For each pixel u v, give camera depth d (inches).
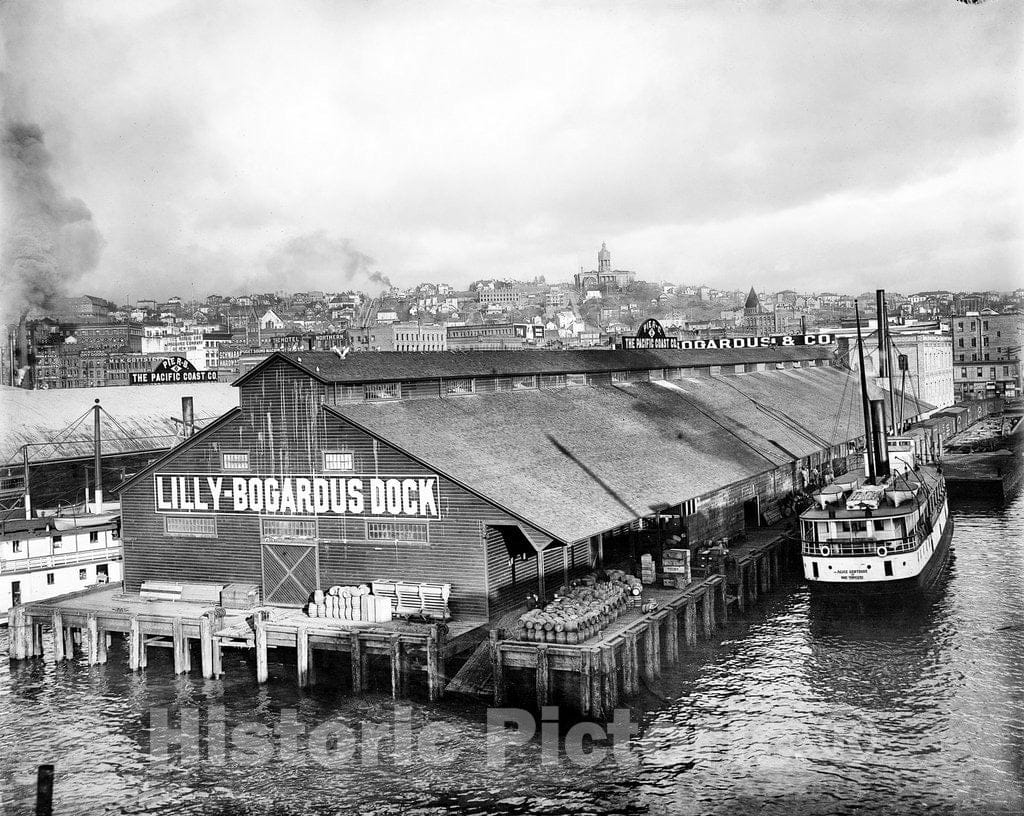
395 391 2192.4
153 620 1909.4
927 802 1326.3
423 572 1873.8
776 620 2165.4
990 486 3619.6
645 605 1801.2
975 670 1798.7
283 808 1366.9
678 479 2303.2
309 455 1985.7
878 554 2110.0
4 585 2331.4
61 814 1380.4
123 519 2188.7
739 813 1312.7
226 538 2080.5
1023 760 1428.4
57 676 1926.7
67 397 3971.5
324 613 1871.3
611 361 3176.7
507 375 2583.7
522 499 1840.6
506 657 1583.4
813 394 4094.5
